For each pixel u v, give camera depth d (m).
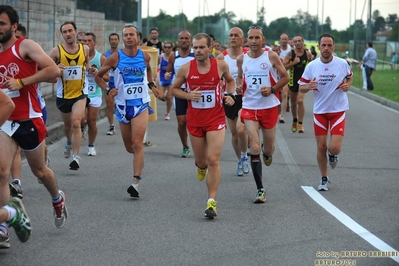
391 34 47.94
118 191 10.98
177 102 14.14
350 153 15.07
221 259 7.36
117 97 10.80
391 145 16.39
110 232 8.48
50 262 7.26
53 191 8.25
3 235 7.69
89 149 14.51
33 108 7.76
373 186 11.50
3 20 7.48
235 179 12.08
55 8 25.39
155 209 9.74
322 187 11.12
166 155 14.63
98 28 32.22
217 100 9.45
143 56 10.80
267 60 10.61
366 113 24.33
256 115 10.66
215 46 24.23
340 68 10.97
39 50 7.59
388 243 8.00
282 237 8.26
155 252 7.62
